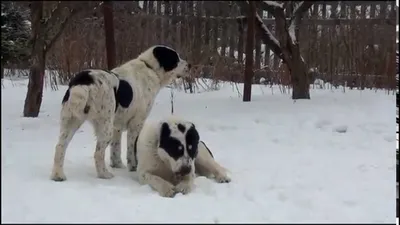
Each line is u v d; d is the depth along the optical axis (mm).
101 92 4289
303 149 5125
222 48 8992
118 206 3770
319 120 5930
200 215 3662
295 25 7238
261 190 4121
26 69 8281
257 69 8461
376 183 4285
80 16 8070
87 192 3986
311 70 8023
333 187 4188
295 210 3770
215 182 4309
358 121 5902
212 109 6434
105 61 7789
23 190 3977
